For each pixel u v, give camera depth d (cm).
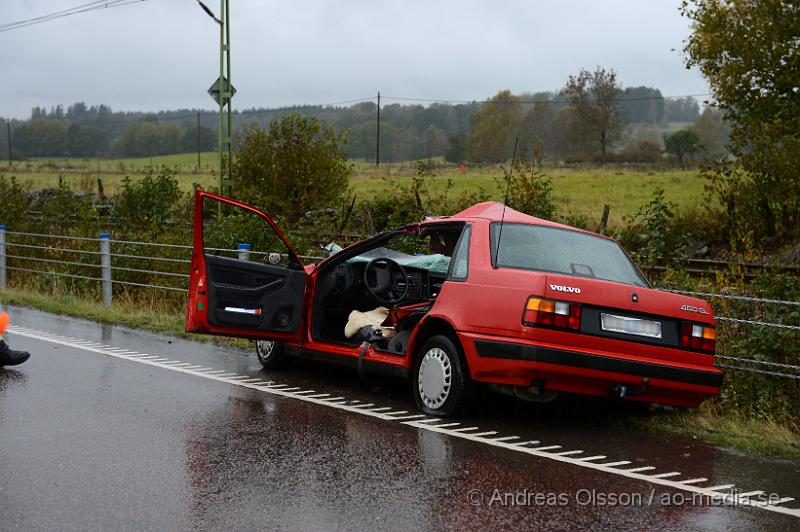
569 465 560
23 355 870
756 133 2236
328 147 2400
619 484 520
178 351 1009
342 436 621
